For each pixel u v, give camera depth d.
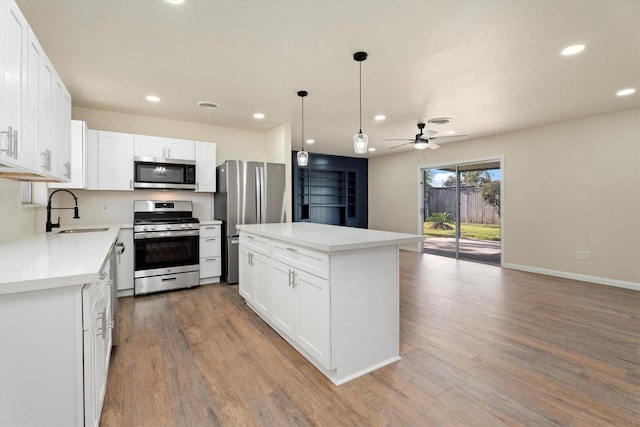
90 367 1.23
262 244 2.87
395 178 7.62
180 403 1.75
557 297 3.67
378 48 2.47
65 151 2.17
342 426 1.58
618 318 3.00
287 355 2.29
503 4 1.92
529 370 2.09
